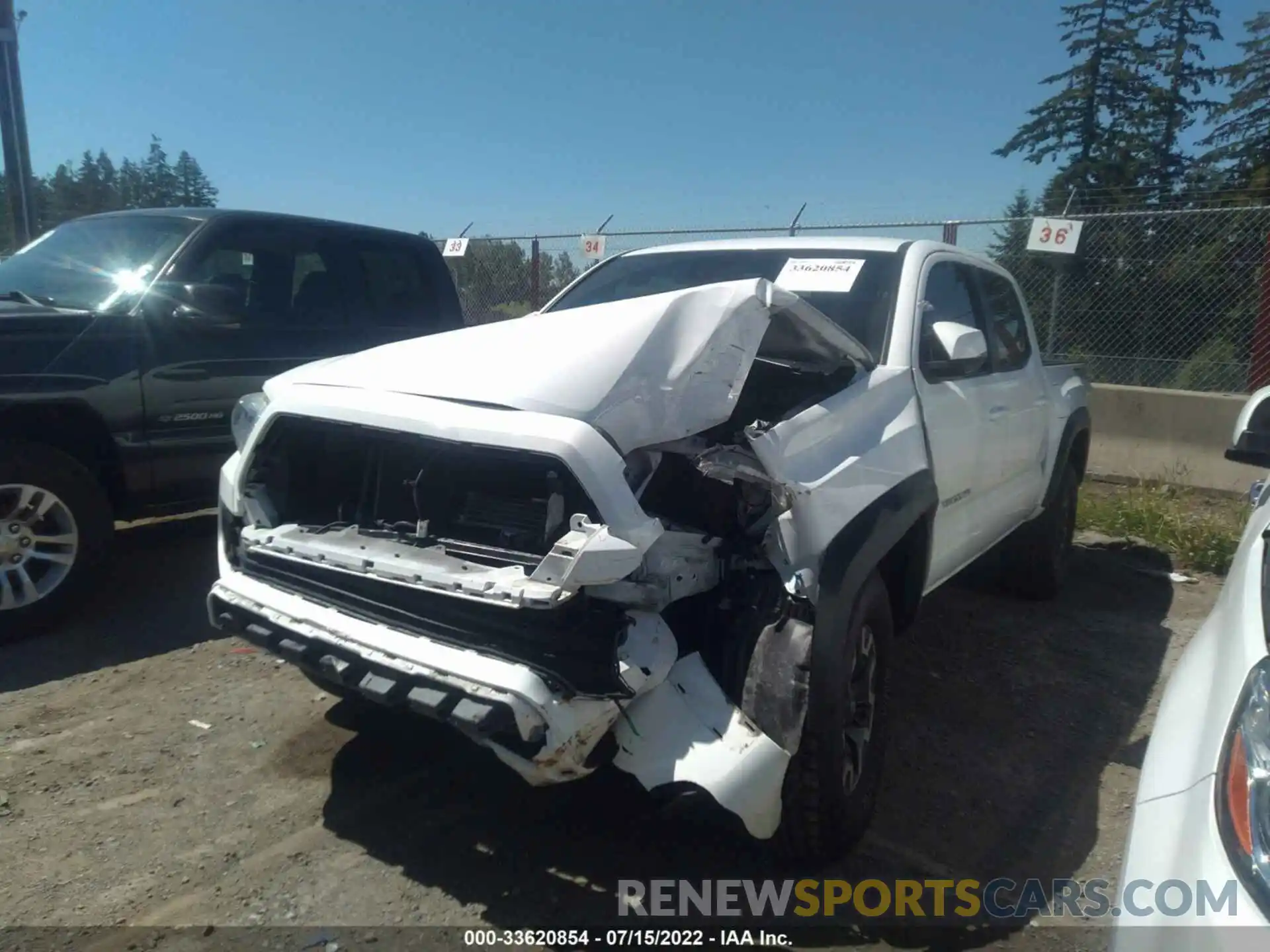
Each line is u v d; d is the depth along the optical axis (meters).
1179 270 9.91
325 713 4.03
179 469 5.12
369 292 6.09
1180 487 8.77
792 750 2.67
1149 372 9.77
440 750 3.78
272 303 5.61
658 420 2.79
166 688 4.21
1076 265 10.18
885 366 3.77
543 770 2.51
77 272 5.33
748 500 2.93
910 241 4.50
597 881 3.03
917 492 3.44
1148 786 2.11
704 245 4.81
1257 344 9.06
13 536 4.51
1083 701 4.51
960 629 5.37
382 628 2.76
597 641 2.55
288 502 3.28
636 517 2.58
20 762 3.57
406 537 2.96
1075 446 6.14
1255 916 1.68
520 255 11.73
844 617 2.89
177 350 5.05
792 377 3.67
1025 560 5.78
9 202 9.31
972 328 4.36
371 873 3.02
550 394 2.67
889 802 3.55
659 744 2.61
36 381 4.52
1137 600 6.04
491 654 2.58
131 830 3.20
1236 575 2.64
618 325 2.87
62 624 4.81
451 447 2.78
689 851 3.20
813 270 4.27
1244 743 1.91
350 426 2.93
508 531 2.82
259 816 3.30
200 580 5.51
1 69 9.02
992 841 3.34
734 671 2.78
